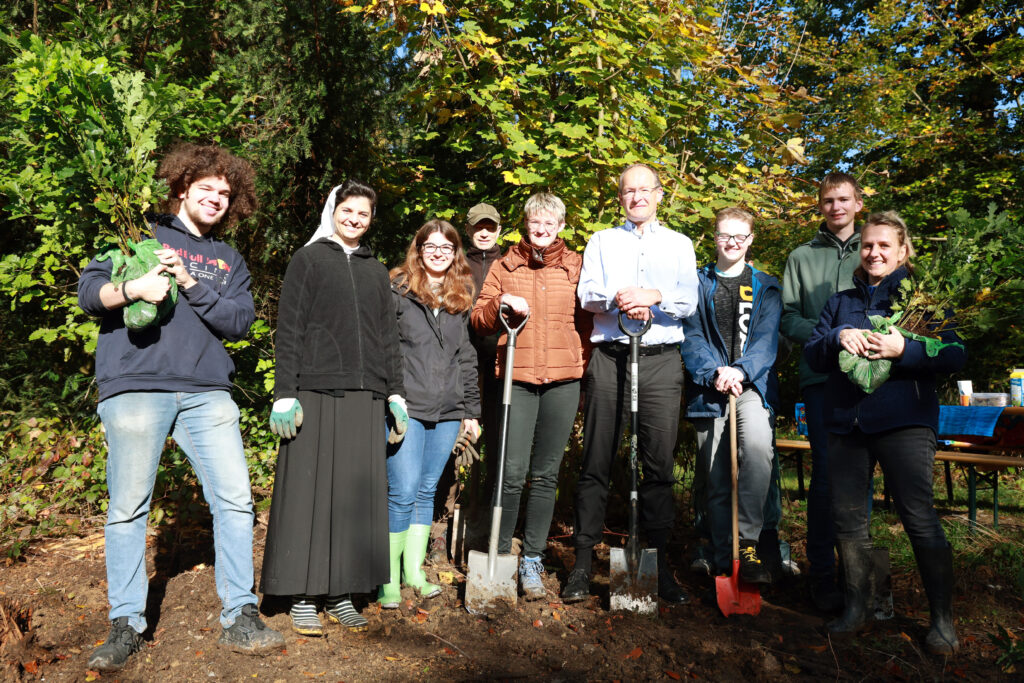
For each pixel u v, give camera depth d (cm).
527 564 349
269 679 258
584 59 447
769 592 369
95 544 423
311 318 304
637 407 334
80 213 287
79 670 261
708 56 500
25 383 599
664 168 455
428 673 268
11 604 300
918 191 1077
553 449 349
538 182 432
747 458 342
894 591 363
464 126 486
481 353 413
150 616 315
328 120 580
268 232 568
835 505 315
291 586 289
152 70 526
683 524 482
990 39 1183
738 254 358
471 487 440
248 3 561
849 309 320
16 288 493
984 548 424
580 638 302
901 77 984
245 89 556
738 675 272
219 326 282
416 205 525
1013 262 286
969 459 504
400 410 323
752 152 528
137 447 267
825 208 370
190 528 443
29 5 579
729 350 355
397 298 344
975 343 868
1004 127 1124
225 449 283
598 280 345
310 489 297
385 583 313
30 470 475
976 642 299
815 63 763
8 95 466
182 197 290
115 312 271
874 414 297
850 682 266
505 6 459
